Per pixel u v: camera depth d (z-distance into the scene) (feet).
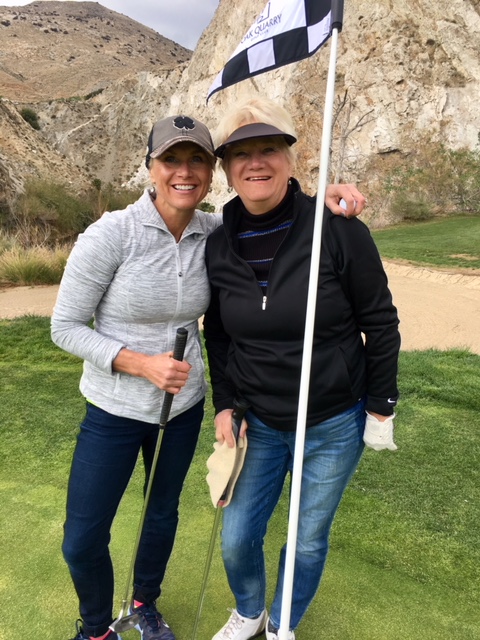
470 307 35.68
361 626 7.50
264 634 7.36
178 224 6.27
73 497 6.42
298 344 5.86
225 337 6.97
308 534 6.48
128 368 6.05
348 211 5.67
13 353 22.75
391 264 50.39
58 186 78.95
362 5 101.60
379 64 99.04
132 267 6.03
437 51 97.60
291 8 6.23
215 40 147.33
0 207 68.80
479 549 9.35
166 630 7.23
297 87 104.88
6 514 10.28
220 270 6.18
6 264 44.75
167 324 6.43
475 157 91.25
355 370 6.02
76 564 6.45
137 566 7.29
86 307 6.12
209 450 13.30
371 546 9.36
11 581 8.32
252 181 5.76
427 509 10.63
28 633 7.34
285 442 6.35
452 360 21.90
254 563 6.81
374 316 5.84
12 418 15.53
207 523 9.96
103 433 6.39
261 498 6.61
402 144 96.68
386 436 6.09
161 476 6.95
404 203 84.58
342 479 6.32
